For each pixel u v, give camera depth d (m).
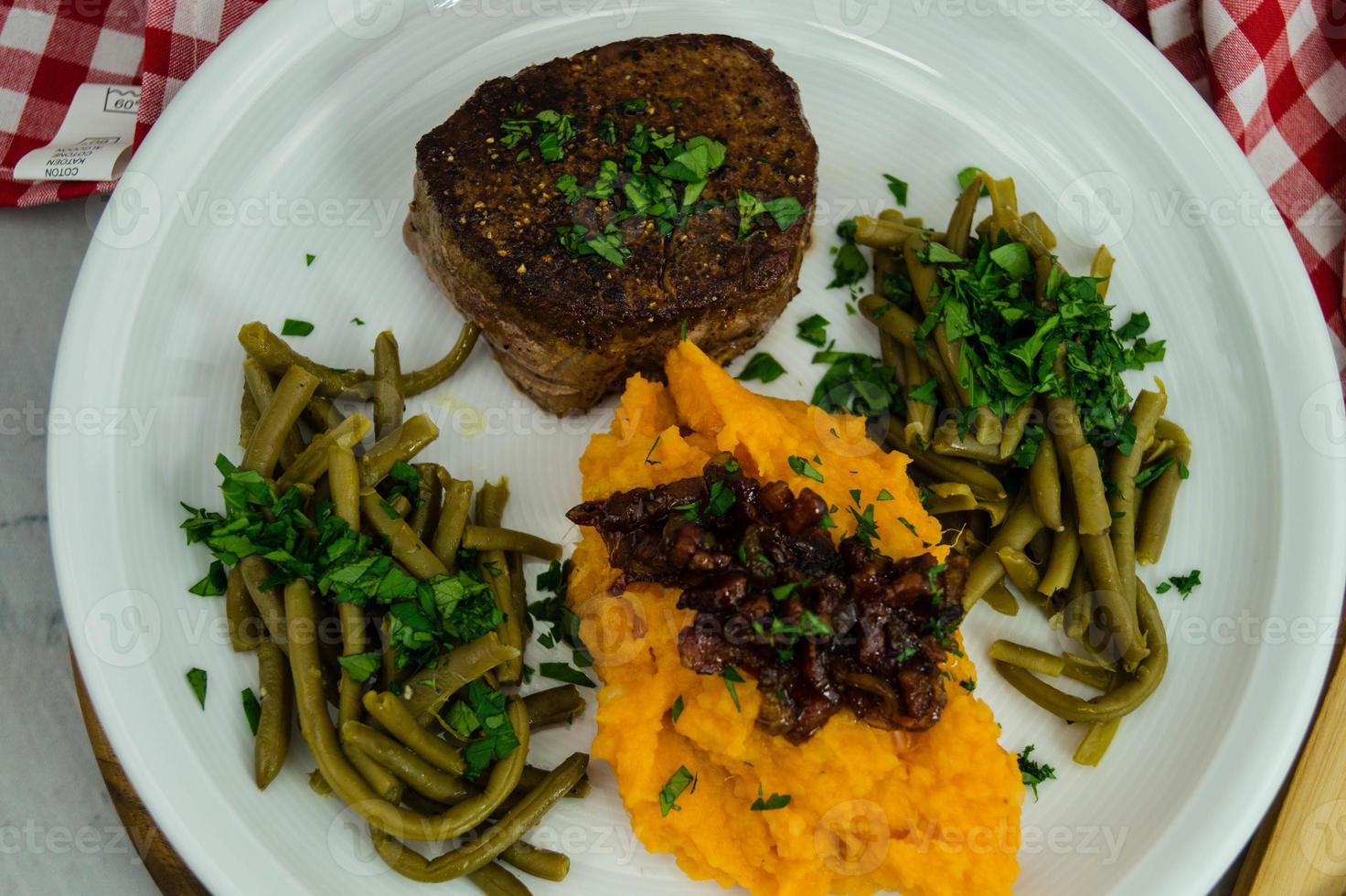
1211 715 0.31
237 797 0.28
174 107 0.31
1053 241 0.32
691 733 0.27
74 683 0.31
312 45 0.32
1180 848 0.29
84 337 0.30
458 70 0.33
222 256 0.31
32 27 0.34
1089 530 0.29
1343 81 0.34
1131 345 0.33
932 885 0.27
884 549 0.29
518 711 0.28
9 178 0.33
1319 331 0.32
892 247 0.32
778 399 0.32
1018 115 0.34
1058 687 0.31
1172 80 0.33
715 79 0.31
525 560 0.31
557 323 0.29
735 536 0.28
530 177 0.30
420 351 0.32
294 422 0.29
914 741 0.28
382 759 0.27
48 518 0.32
